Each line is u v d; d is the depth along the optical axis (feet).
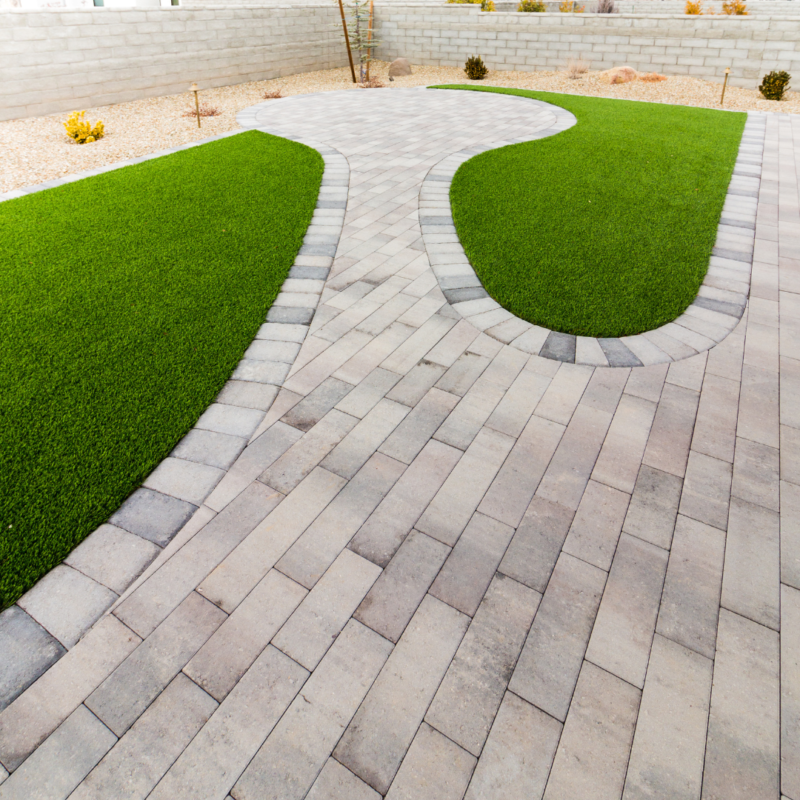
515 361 13.47
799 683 7.28
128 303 15.62
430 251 18.92
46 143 30.68
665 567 8.73
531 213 21.74
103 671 7.45
